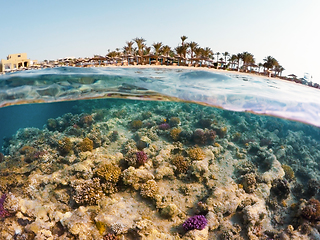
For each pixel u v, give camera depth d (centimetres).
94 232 760
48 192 979
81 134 1565
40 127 2034
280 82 1628
